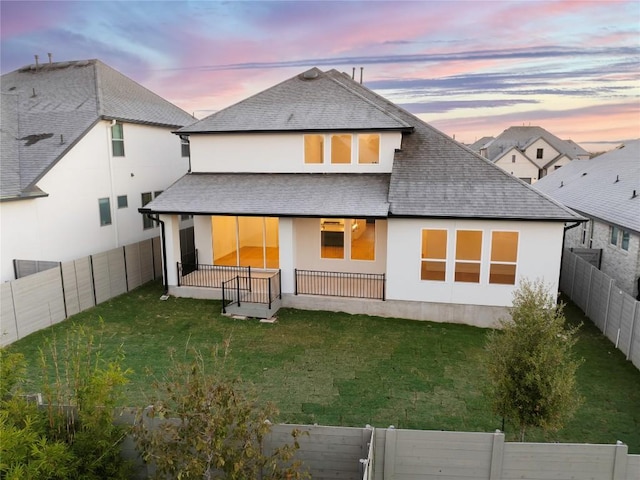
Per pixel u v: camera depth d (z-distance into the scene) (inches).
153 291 676.1
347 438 253.9
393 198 560.7
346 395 383.2
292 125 659.4
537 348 262.2
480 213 519.2
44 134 701.3
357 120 641.6
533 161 2456.9
